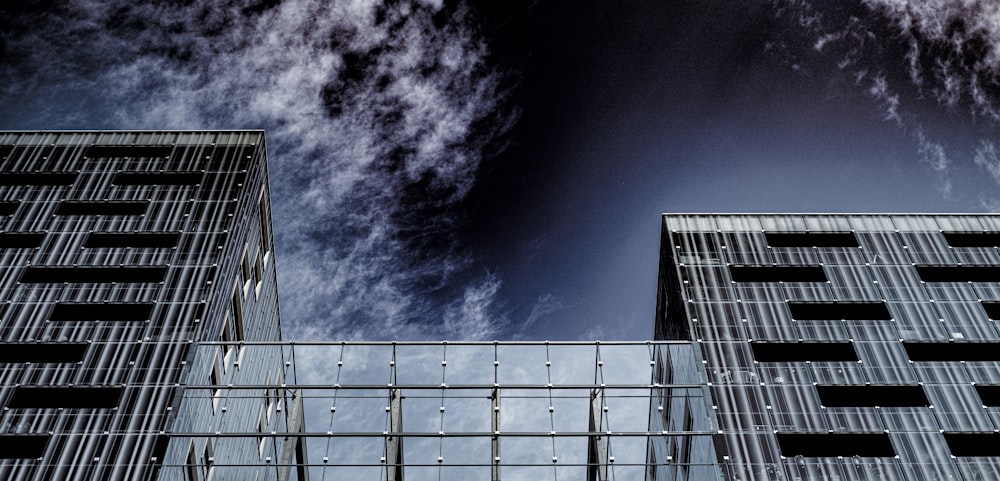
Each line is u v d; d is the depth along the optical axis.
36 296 41.41
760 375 38.31
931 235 47.34
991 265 45.03
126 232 45.94
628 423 36.75
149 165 51.75
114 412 35.66
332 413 36.69
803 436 35.34
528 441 35.91
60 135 53.88
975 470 33.84
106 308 40.97
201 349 39.06
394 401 37.06
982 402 36.88
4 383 36.62
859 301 42.81
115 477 33.16
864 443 35.19
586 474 35.25
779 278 44.44
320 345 39.41
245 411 39.38
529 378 38.19
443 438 36.06
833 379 38.16
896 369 38.69
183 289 42.28
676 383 39.72
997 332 40.66
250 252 51.12
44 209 47.47
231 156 53.06
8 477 32.91
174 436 34.69
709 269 45.03
